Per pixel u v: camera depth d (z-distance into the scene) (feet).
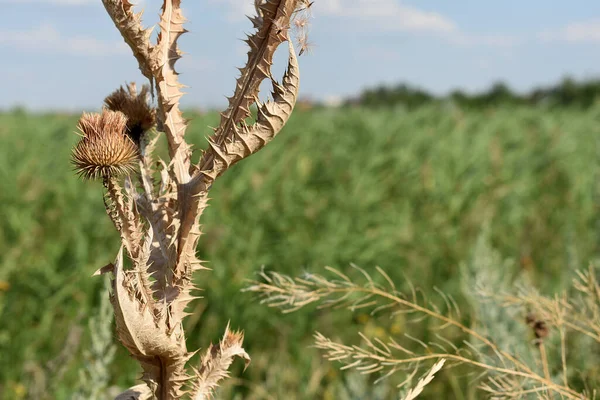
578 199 24.31
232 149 2.95
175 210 3.03
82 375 7.13
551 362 6.66
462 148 33.17
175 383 2.96
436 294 16.51
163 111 3.07
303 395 11.00
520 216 24.47
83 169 2.92
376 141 33.91
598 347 6.88
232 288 15.71
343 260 19.36
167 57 3.08
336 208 23.75
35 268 16.94
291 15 2.91
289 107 2.94
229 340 3.24
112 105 3.31
